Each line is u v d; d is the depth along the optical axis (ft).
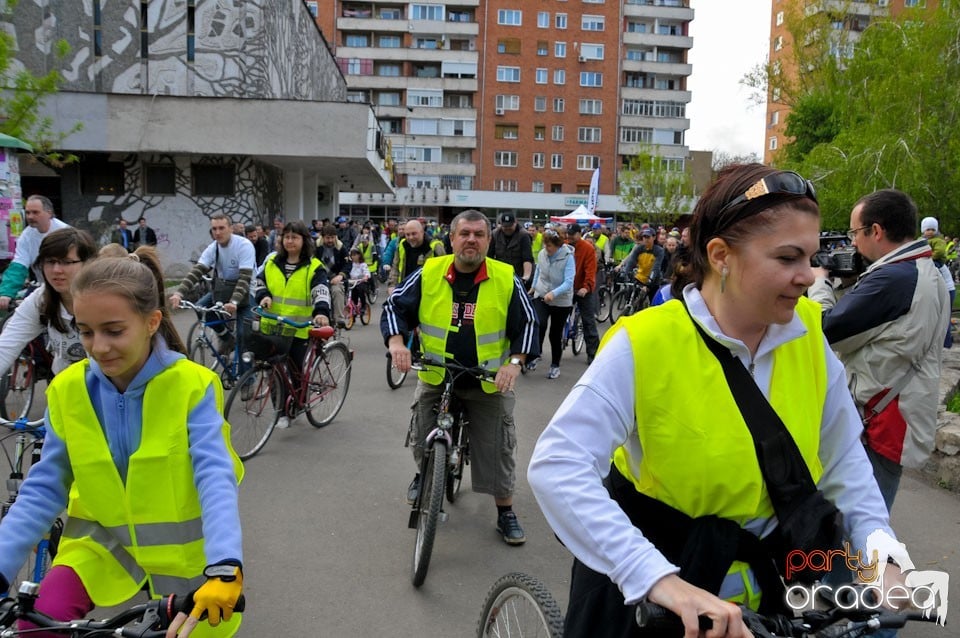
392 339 13.93
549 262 30.35
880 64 53.11
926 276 9.89
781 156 117.39
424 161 224.33
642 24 231.50
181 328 37.04
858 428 5.83
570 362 34.83
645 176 188.96
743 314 5.32
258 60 76.07
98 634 5.88
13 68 67.05
